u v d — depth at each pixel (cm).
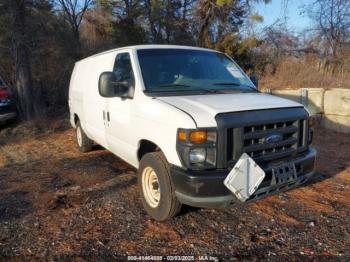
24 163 685
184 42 2011
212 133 343
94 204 460
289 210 436
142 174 420
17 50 1110
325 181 538
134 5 2114
